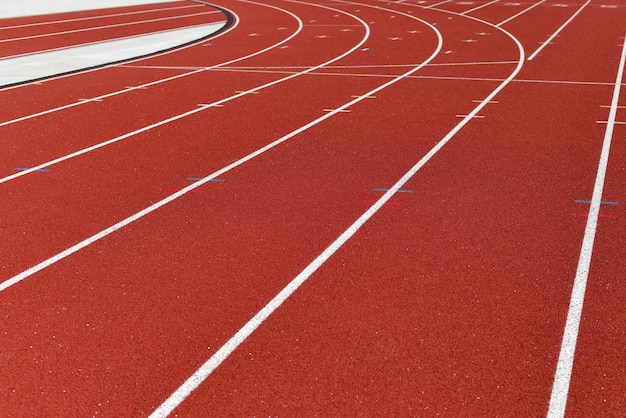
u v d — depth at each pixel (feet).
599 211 21.56
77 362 14.46
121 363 14.40
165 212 22.15
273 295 16.94
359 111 34.86
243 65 48.75
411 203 22.50
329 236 20.15
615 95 37.29
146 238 20.25
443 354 14.51
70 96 39.91
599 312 15.96
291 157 27.50
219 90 40.57
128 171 26.23
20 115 35.58
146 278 17.88
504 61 48.19
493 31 63.05
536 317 15.79
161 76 45.39
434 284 17.31
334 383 13.66
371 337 15.15
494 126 31.55
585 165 25.90
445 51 53.01
